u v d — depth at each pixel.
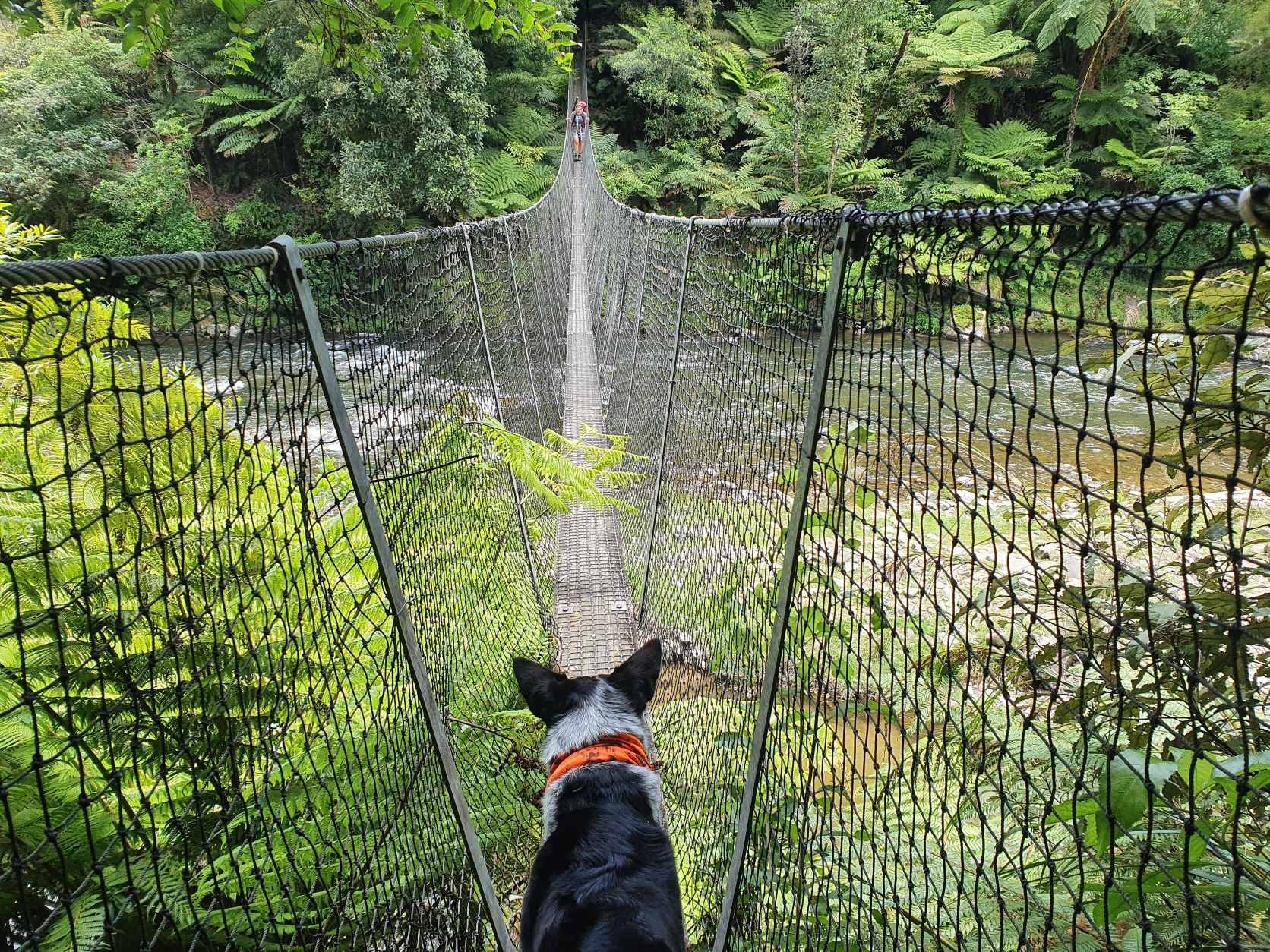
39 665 1.15
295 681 1.12
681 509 2.69
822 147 18.02
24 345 0.64
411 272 1.80
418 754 1.51
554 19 1.94
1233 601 0.91
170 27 1.70
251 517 1.04
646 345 3.75
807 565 1.31
